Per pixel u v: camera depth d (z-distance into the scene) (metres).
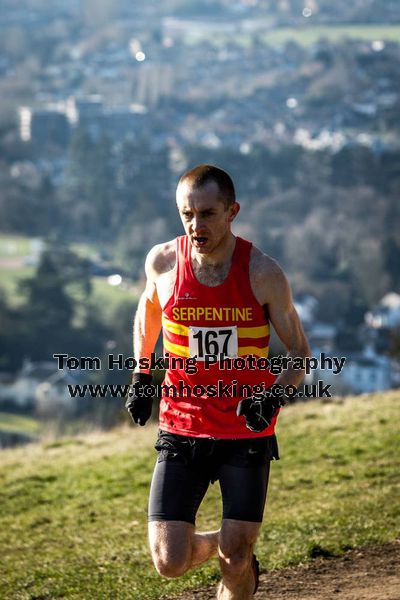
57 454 23.83
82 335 160.75
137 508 18.27
